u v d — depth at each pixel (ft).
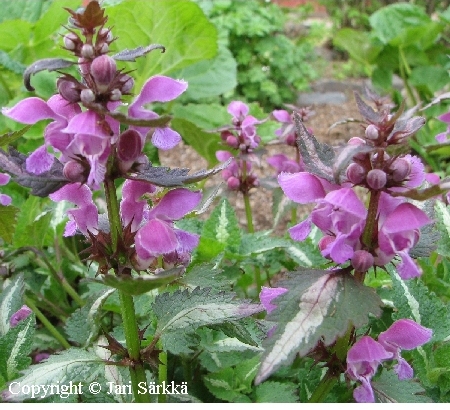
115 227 0.45
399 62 1.91
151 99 0.44
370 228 0.44
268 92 2.37
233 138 0.92
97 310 0.52
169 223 0.49
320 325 0.41
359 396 0.48
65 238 1.04
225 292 0.50
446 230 0.75
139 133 0.43
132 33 1.20
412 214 0.42
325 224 0.46
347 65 2.86
